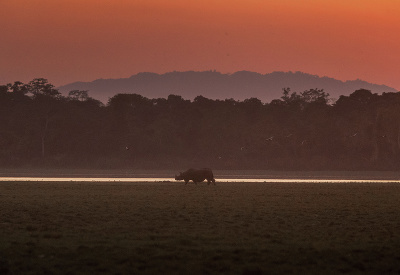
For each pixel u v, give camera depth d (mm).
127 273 68688
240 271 70125
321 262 75500
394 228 109188
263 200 166000
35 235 95625
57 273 68438
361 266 73500
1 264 72375
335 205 152750
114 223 112438
